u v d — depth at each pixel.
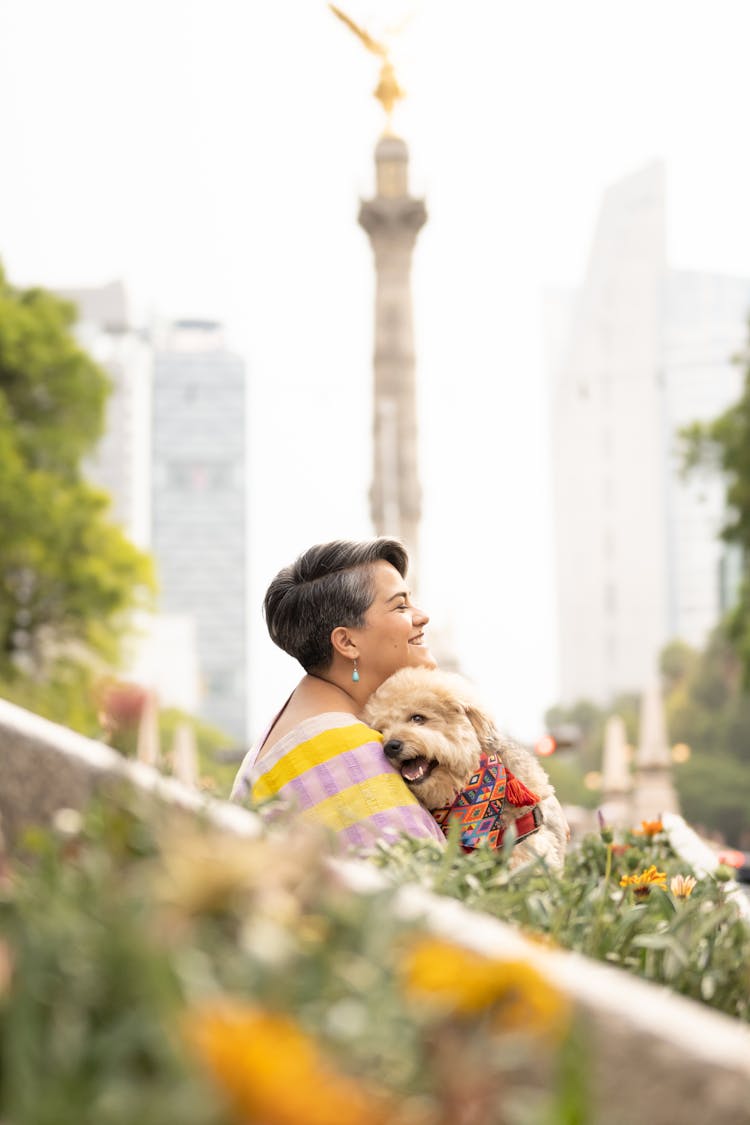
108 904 1.56
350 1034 1.44
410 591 4.86
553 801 5.01
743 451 34.94
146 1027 1.35
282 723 4.68
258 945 1.48
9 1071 1.36
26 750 2.43
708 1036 1.68
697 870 4.17
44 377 37.38
